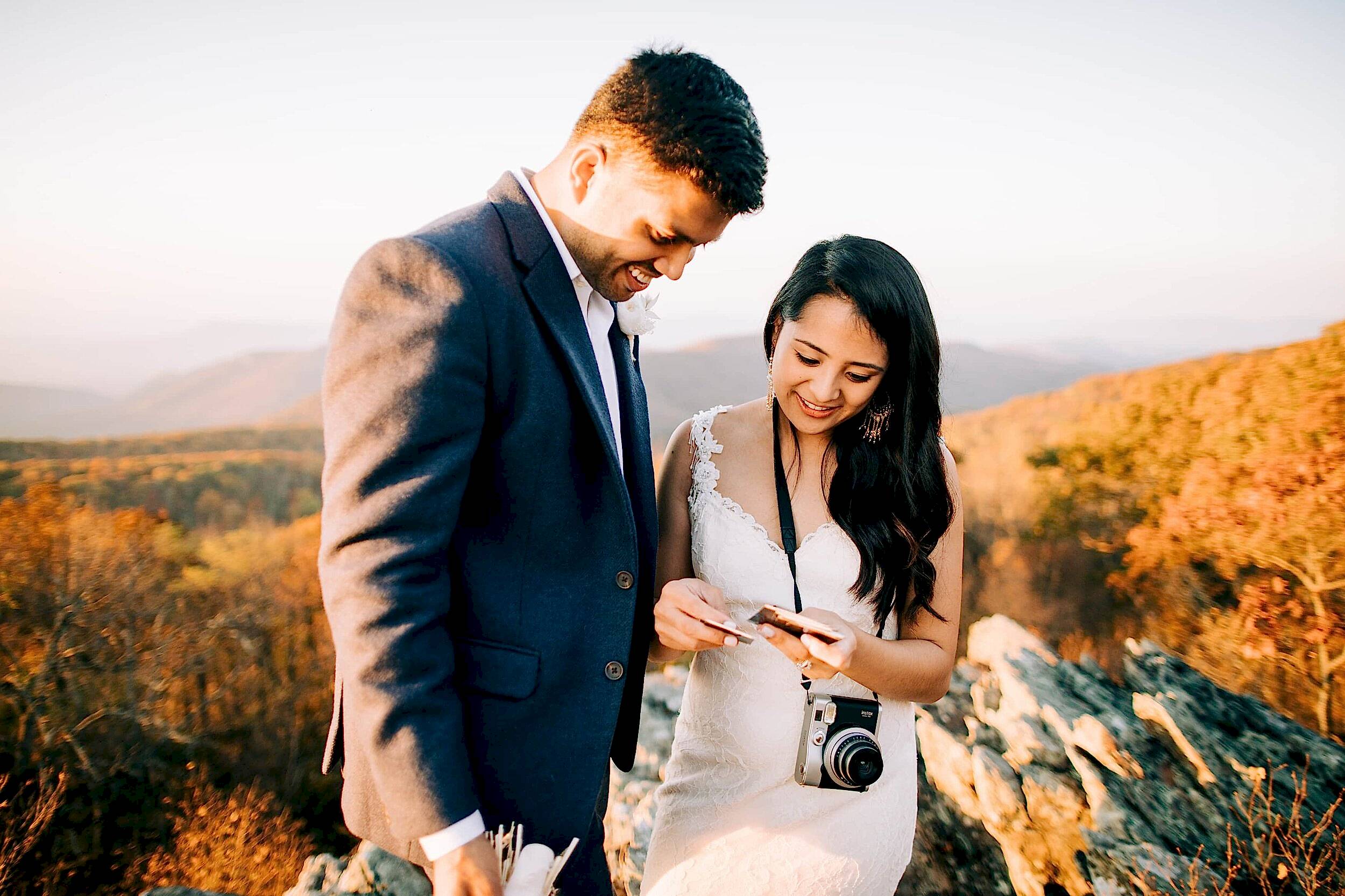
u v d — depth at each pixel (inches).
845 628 52.0
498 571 46.0
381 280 40.6
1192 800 114.9
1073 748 123.3
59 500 757.3
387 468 38.9
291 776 579.8
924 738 133.4
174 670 624.4
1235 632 609.0
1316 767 120.6
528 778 46.6
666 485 67.3
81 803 502.3
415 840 39.8
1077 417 899.4
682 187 42.9
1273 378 732.0
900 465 60.0
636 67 43.5
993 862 115.0
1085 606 718.5
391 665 38.3
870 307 53.8
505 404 44.4
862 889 58.2
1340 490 603.8
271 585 721.6
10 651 597.6
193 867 481.4
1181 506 697.0
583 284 50.3
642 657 56.1
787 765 58.9
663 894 61.4
